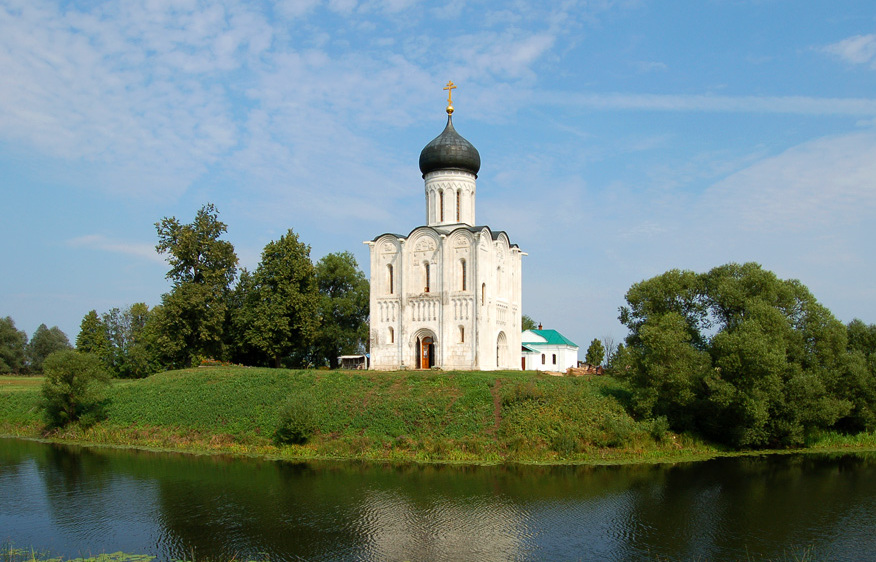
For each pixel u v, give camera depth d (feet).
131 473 159.63
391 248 252.62
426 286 246.47
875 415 205.57
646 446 177.58
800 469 165.37
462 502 131.23
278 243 277.23
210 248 272.72
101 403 223.10
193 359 268.62
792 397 187.52
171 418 206.08
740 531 115.75
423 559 101.76
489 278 248.32
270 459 171.63
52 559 104.22
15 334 504.43
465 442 171.42
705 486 145.59
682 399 182.91
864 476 157.79
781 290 206.49
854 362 201.57
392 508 127.34
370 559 101.76
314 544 108.37
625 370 198.39
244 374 226.38
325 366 323.57
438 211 258.78
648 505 130.41
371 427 181.37
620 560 101.71
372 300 252.62
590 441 174.19
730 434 190.70
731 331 201.26
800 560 102.63
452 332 238.48
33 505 133.90
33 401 245.04
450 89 263.90
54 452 189.06
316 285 286.05
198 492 140.67
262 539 110.93
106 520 123.24
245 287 295.69
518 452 167.12
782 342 187.62
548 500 132.87
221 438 189.67
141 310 458.91
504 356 264.11
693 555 104.22
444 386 198.08
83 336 392.27
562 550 105.81
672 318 195.62
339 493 137.80
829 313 206.28
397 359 246.27
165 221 273.75
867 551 106.52
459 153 256.52
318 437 180.86
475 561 100.89
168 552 105.91
